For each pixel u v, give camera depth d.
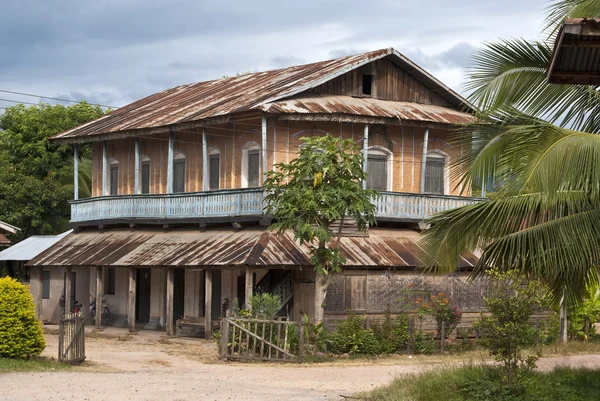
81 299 40.59
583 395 16.75
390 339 27.28
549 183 15.20
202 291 35.50
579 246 15.89
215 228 34.12
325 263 27.11
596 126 18.41
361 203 26.62
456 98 35.50
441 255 17.56
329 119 31.19
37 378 20.02
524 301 17.12
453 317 28.64
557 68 13.67
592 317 30.69
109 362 24.64
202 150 35.78
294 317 31.30
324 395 18.03
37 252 41.25
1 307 22.73
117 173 40.69
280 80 35.81
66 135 40.28
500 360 17.50
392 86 34.94
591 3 17.52
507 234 16.86
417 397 16.98
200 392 18.33
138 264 33.25
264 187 27.66
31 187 52.28
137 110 41.53
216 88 40.16
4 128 58.97
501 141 17.55
